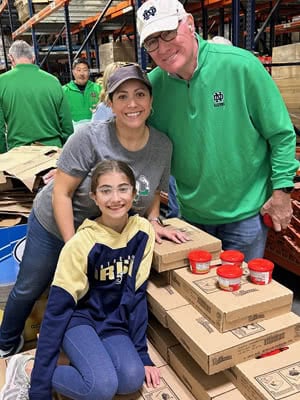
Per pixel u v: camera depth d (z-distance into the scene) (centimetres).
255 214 199
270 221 197
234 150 185
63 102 361
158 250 171
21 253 244
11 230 261
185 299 163
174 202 326
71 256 156
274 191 189
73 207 179
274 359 140
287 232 286
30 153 303
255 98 176
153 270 186
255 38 338
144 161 174
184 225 199
